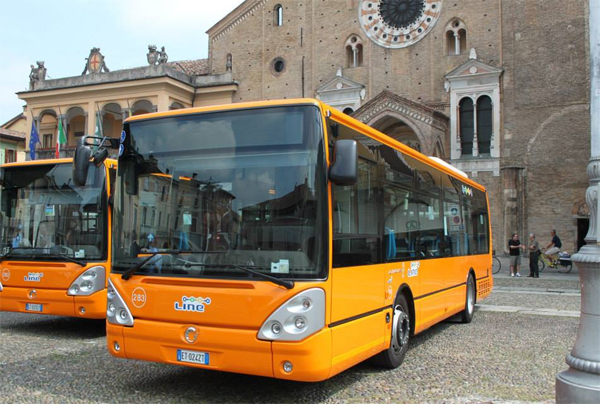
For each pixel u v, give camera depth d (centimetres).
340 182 655
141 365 898
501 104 3381
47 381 798
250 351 644
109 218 1140
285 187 671
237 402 709
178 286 689
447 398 731
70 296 1116
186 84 4069
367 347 762
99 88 4050
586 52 3194
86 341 1104
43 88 4250
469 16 3491
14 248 1184
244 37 4134
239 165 696
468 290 1351
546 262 2952
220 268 672
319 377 641
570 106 3222
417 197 1020
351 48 3850
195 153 722
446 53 3569
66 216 1159
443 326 1298
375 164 834
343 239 704
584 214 3164
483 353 999
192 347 673
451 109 3491
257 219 673
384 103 3369
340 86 3809
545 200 3253
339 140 662
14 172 1212
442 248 1148
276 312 638
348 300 709
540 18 3306
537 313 1505
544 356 976
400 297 911
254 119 700
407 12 3681
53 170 1186
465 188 1380
